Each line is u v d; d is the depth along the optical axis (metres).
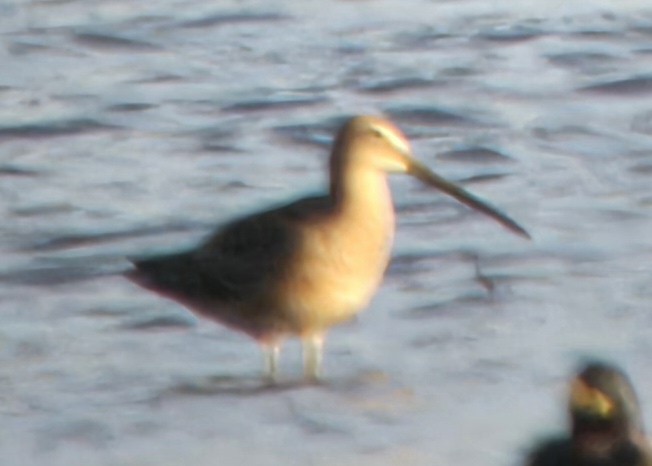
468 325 16.39
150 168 21.73
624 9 27.98
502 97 24.34
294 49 26.52
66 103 24.19
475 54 26.12
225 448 13.86
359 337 16.12
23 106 24.05
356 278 15.14
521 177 21.16
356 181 15.22
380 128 15.34
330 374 15.30
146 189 20.94
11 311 17.09
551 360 15.45
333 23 27.66
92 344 16.16
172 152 22.34
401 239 18.86
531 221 19.44
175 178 21.36
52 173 21.52
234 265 15.20
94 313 16.98
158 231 19.50
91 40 26.83
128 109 23.94
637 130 22.86
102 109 23.91
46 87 24.89
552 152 22.06
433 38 26.83
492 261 18.17
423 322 16.48
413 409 14.49
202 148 22.48
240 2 28.77
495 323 16.44
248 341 16.20
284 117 23.67
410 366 15.45
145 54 26.33
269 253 15.05
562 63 25.66
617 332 16.08
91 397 14.91
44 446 13.96
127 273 16.19
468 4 28.47
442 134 22.98
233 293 15.24
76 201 20.47
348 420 14.30
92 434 14.16
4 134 22.94
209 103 24.20
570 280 17.56
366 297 15.30
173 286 15.56
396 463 13.53
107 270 18.20
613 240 18.77
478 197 19.64
